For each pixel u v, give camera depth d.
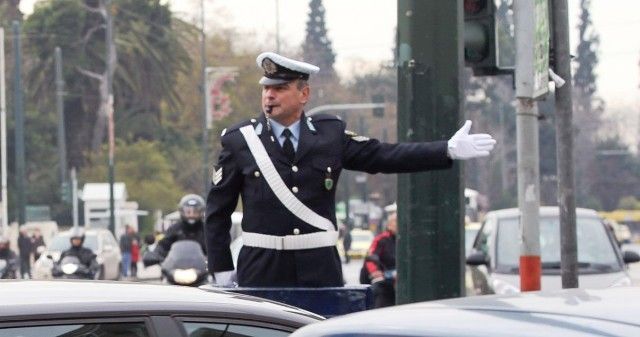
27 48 155.62
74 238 47.81
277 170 14.20
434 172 16.31
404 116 16.31
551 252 31.12
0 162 152.12
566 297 7.20
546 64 17.48
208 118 120.12
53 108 156.25
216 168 14.51
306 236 14.21
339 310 13.68
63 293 10.32
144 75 157.12
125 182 154.50
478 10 18.17
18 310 9.85
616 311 6.64
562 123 18.61
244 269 14.45
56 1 154.38
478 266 31.44
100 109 156.38
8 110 155.00
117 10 155.38
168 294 10.52
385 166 14.17
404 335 6.68
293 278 14.28
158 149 161.38
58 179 153.38
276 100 14.19
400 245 16.48
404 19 16.30
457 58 16.28
